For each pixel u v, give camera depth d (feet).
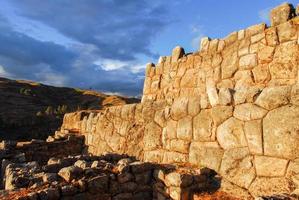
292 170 15.02
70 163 23.44
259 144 16.83
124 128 32.19
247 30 28.37
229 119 18.89
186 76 35.45
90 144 39.93
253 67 27.25
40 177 19.86
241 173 17.57
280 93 16.02
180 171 19.65
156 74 40.63
